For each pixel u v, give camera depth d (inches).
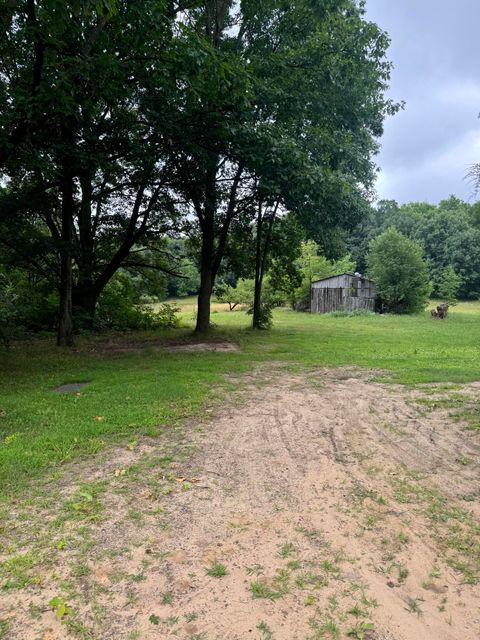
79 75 323.3
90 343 559.8
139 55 344.2
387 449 195.3
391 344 552.4
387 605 100.5
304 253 1418.6
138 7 295.4
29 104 311.3
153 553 119.2
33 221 625.3
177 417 237.1
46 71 344.2
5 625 94.0
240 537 127.1
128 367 382.9
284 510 142.6
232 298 1270.9
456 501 148.9
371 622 95.1
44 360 418.0
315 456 187.0
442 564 115.7
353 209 581.0
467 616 97.6
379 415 245.3
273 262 808.3
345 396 286.5
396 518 137.9
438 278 2065.7
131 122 424.2
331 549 121.6
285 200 517.7
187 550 120.8
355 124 615.8
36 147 376.8
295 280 804.0
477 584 108.0
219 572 111.3
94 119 429.1
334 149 539.2
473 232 2150.6
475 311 1432.1
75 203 637.9
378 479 165.6
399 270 1263.5
